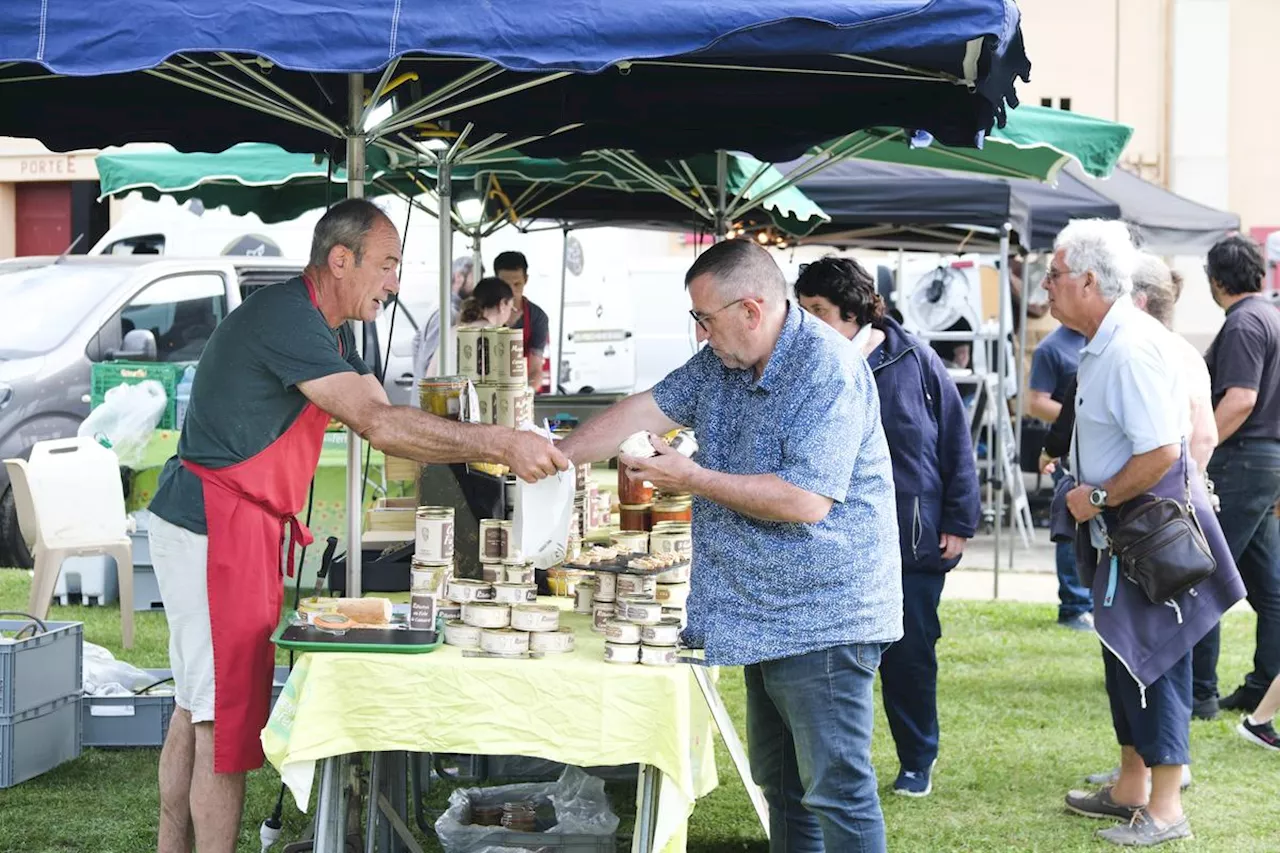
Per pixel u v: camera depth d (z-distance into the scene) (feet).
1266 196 73.67
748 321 12.50
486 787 19.12
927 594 19.29
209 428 14.06
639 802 12.98
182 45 11.29
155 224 47.62
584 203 35.76
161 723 21.30
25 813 18.31
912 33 12.08
